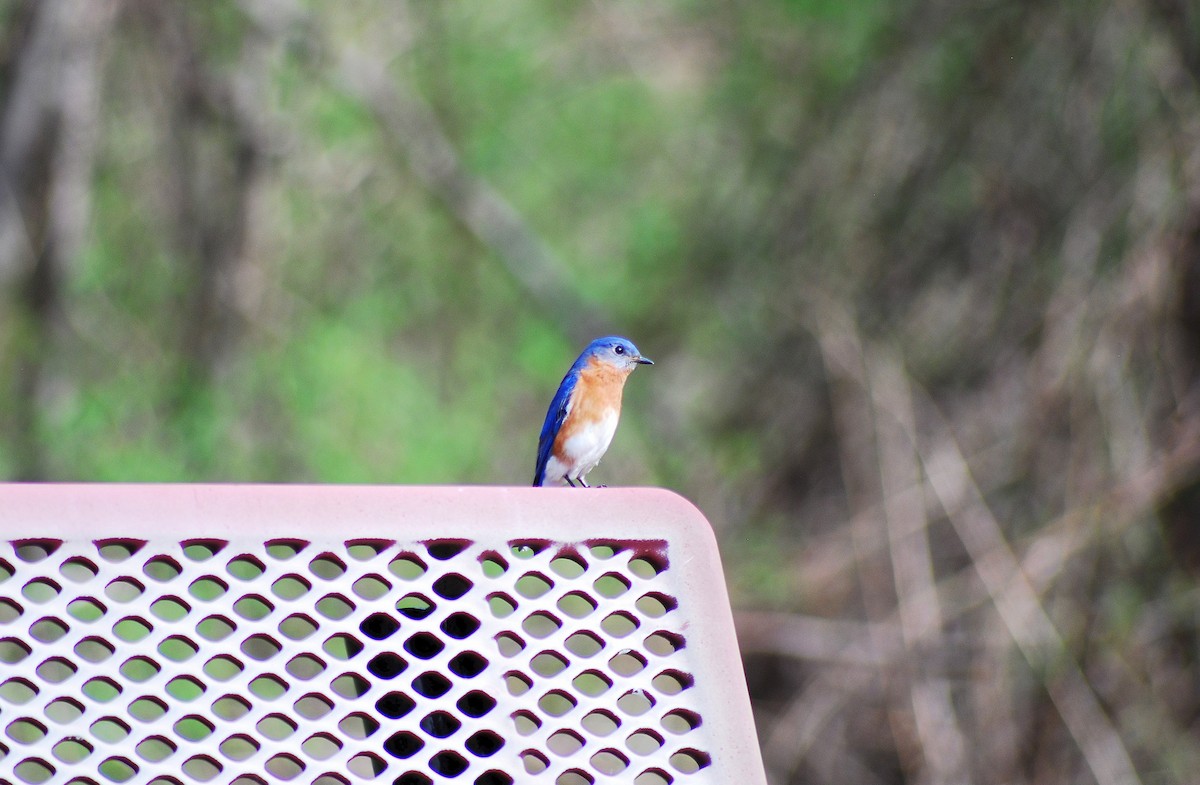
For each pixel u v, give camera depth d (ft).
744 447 58.54
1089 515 48.08
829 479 56.39
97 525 9.78
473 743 10.34
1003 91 56.34
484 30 68.39
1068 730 48.21
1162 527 49.24
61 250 60.44
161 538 9.89
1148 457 48.80
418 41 68.23
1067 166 54.08
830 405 56.65
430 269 68.95
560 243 69.72
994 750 48.26
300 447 59.16
